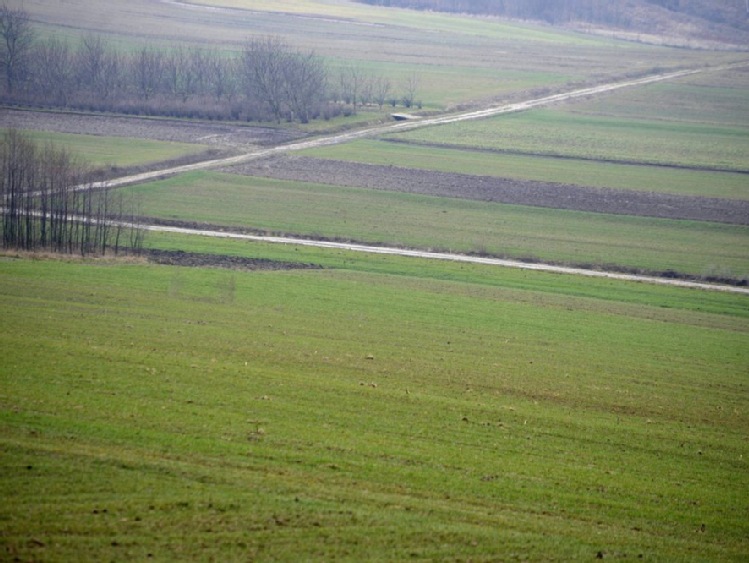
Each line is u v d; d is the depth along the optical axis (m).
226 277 154.88
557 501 76.38
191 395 91.12
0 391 85.12
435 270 174.25
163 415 84.25
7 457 71.44
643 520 75.00
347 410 92.44
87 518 64.19
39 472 69.62
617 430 96.31
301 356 111.31
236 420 85.50
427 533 67.56
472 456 83.81
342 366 108.81
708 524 75.75
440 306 146.75
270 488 71.75
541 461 84.94
